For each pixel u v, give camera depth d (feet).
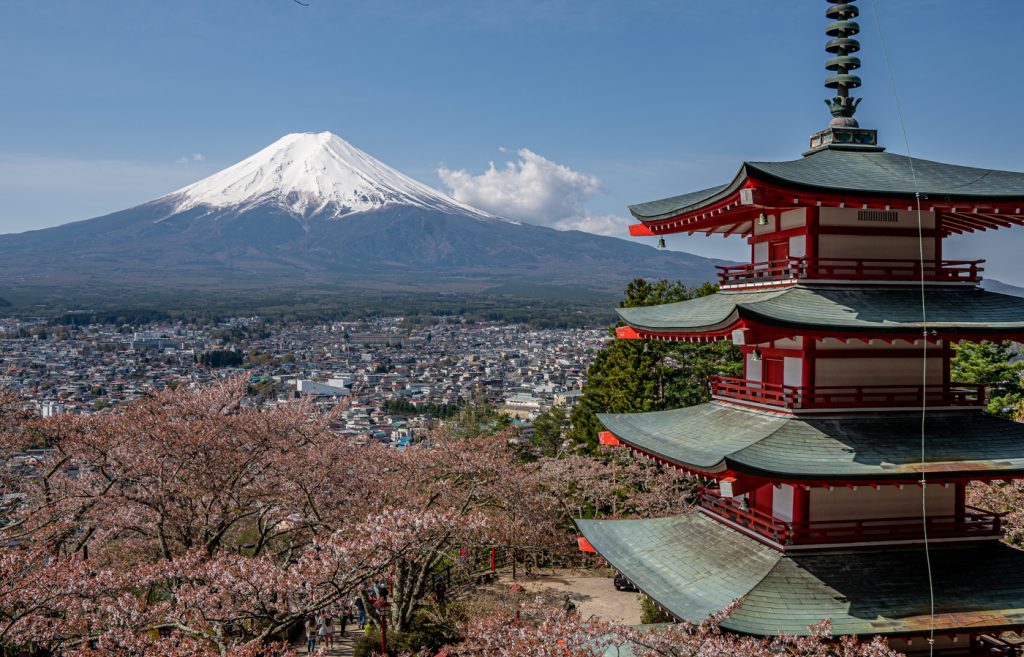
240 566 63.21
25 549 80.23
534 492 128.57
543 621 61.16
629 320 72.90
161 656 55.06
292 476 101.50
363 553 64.54
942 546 57.62
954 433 56.75
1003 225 63.05
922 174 60.44
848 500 57.93
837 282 59.11
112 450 96.37
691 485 131.95
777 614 51.44
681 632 51.29
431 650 86.53
